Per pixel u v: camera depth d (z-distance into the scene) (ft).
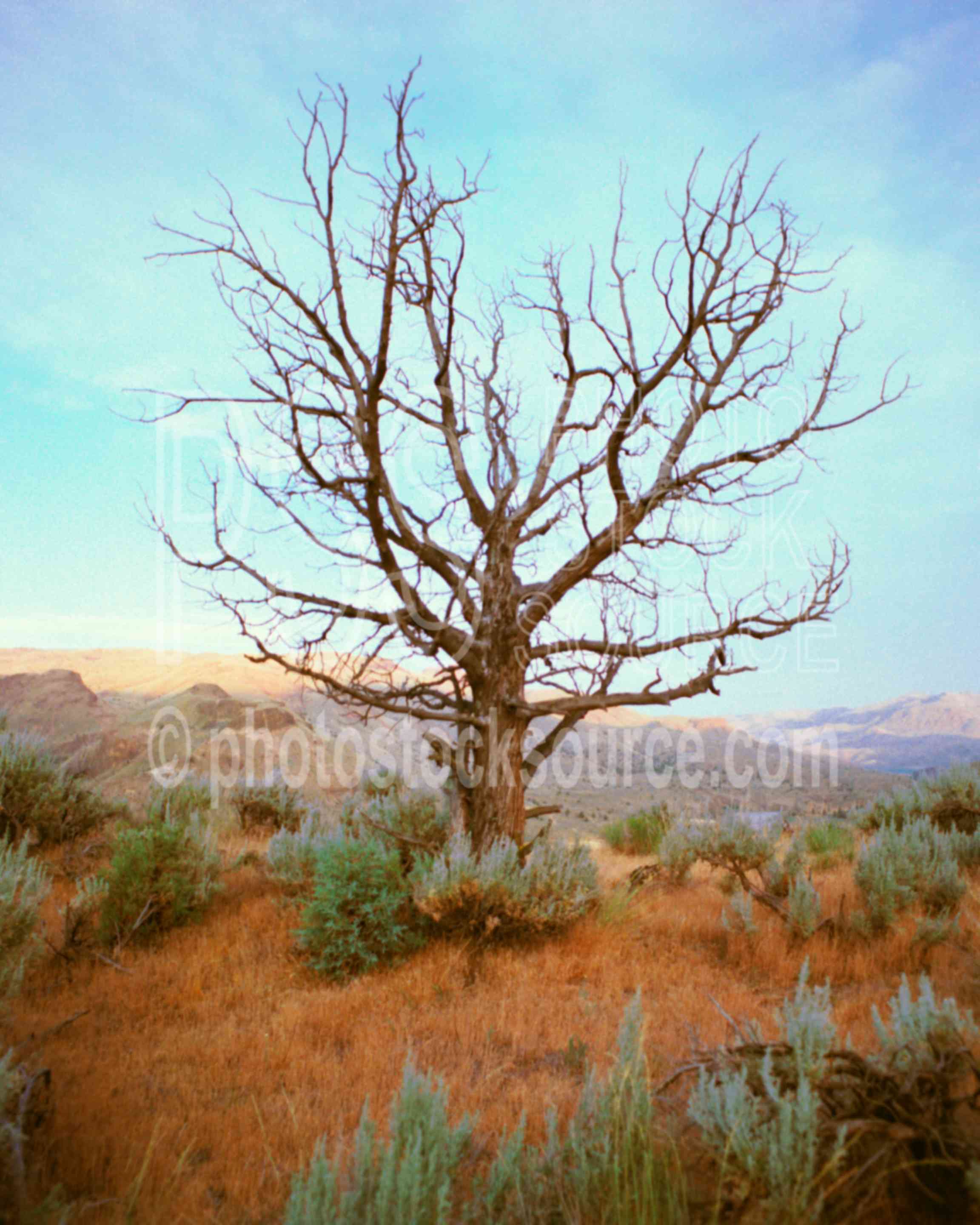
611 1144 11.53
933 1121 10.35
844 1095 11.02
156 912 29.01
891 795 52.54
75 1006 22.49
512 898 28.66
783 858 35.45
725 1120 10.61
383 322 30.30
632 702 35.19
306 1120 15.46
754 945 27.94
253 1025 21.58
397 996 23.93
